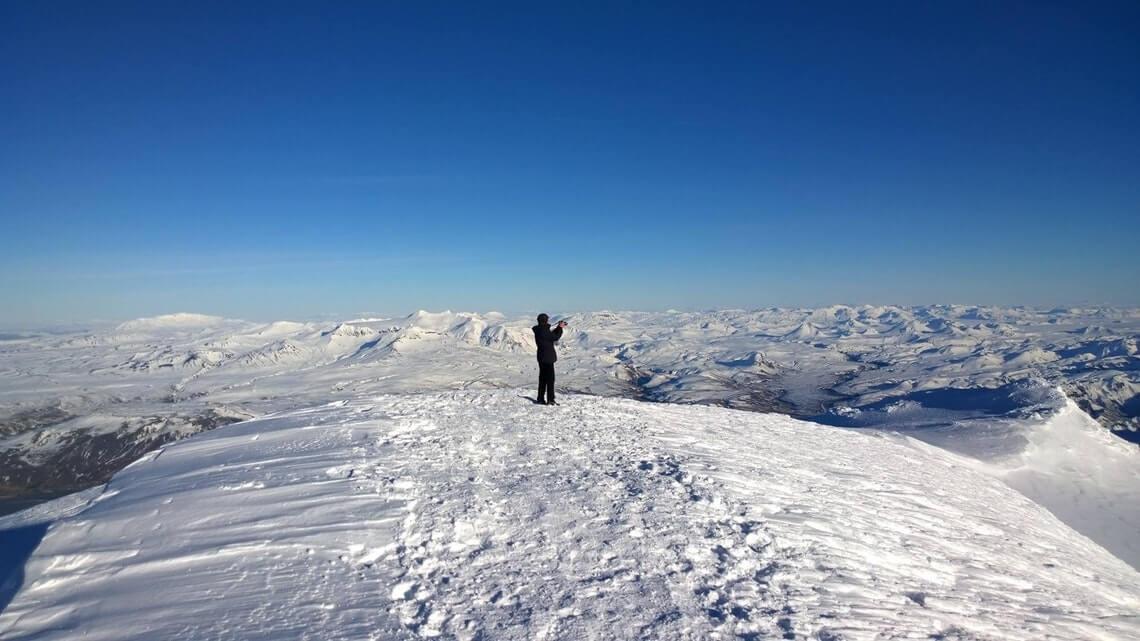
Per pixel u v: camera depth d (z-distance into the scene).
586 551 8.05
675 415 21.14
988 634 7.33
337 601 6.52
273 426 16.11
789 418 25.12
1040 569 11.29
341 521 8.77
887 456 20.09
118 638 5.88
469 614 6.27
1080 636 8.09
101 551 7.94
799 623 6.54
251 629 5.93
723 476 12.28
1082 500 33.84
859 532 10.34
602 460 13.06
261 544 8.03
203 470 11.89
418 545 8.03
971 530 12.78
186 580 7.08
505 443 14.24
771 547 8.77
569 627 6.05
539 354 20.69
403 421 16.22
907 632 6.84
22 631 6.10
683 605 6.70
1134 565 26.17
